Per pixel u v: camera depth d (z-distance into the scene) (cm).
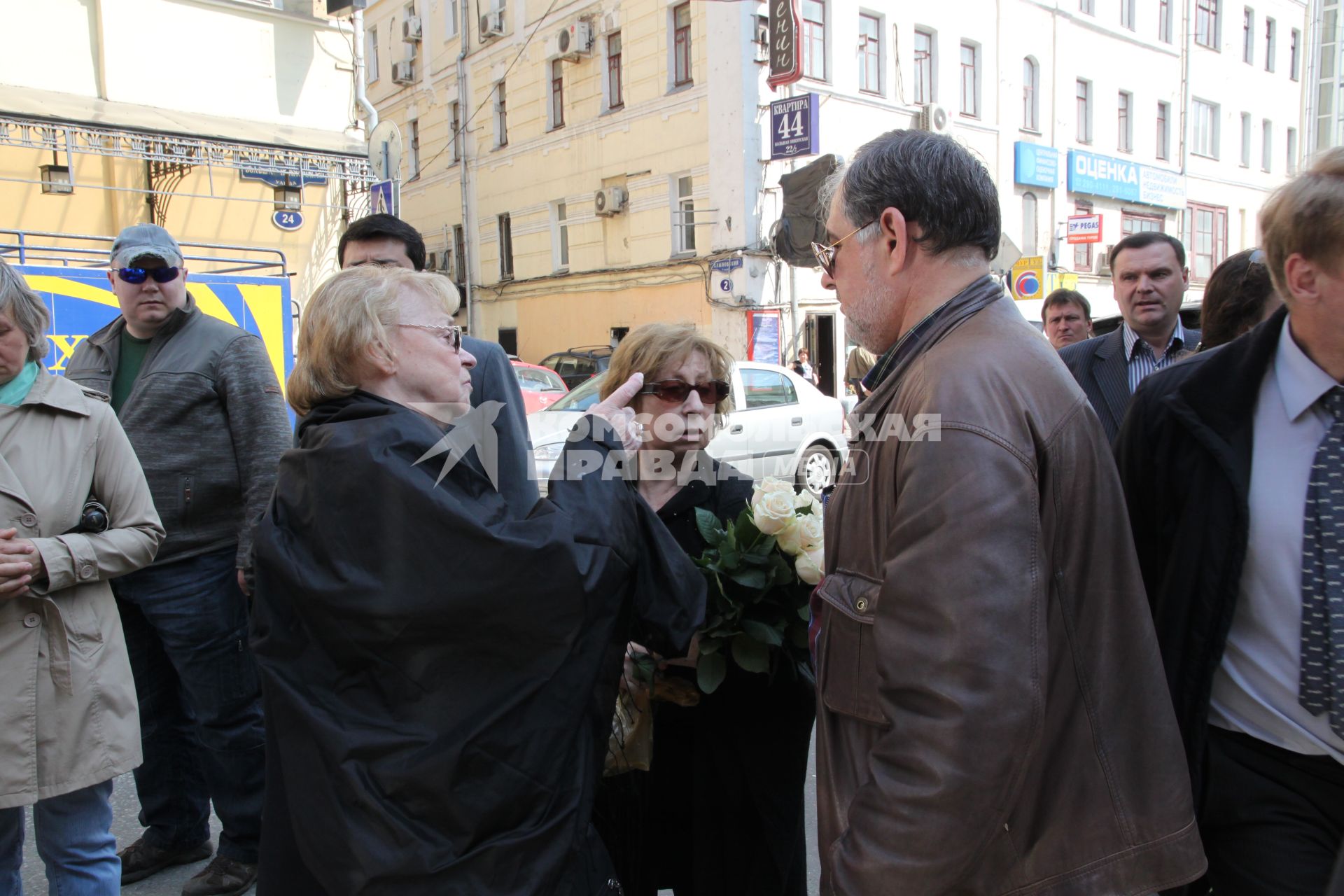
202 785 281
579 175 1823
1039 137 1938
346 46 1102
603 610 140
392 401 143
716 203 1553
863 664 131
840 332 1645
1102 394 345
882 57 1636
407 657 126
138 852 273
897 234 131
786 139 1448
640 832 194
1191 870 126
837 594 135
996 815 109
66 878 209
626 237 1742
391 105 2358
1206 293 251
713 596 174
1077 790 123
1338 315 135
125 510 213
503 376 227
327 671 130
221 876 261
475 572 126
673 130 1616
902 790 112
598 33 1738
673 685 187
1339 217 128
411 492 127
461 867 122
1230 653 156
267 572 136
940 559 112
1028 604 111
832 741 138
